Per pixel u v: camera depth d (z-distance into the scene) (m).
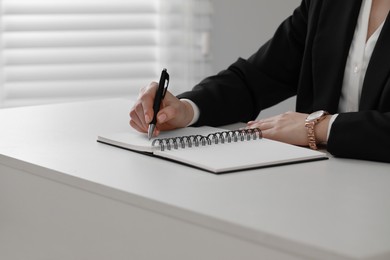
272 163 1.63
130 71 3.76
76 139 1.90
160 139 1.77
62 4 3.63
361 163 1.69
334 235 1.19
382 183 1.51
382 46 2.00
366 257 1.11
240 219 1.27
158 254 1.40
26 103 3.64
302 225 1.24
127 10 3.72
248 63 2.38
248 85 2.33
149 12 3.75
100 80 3.73
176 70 3.81
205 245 1.30
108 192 1.47
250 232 1.23
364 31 2.12
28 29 3.61
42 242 1.69
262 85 2.35
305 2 2.36
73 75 3.70
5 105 3.61
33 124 2.08
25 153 1.75
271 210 1.32
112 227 1.49
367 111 1.79
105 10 3.69
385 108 1.98
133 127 1.93
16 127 2.04
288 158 1.66
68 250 1.62
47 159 1.69
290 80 2.40
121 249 1.48
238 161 1.62
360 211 1.32
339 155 1.75
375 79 2.00
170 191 1.43
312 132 1.86
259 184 1.49
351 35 2.13
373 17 2.11
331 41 2.17
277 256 1.20
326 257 1.13
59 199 1.62
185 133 1.91
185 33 3.78
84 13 3.66
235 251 1.26
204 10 3.78
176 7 3.76
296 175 1.56
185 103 2.08
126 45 3.74
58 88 3.68
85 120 2.14
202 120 2.12
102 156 1.72
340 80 2.15
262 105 2.35
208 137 1.79
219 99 2.21
